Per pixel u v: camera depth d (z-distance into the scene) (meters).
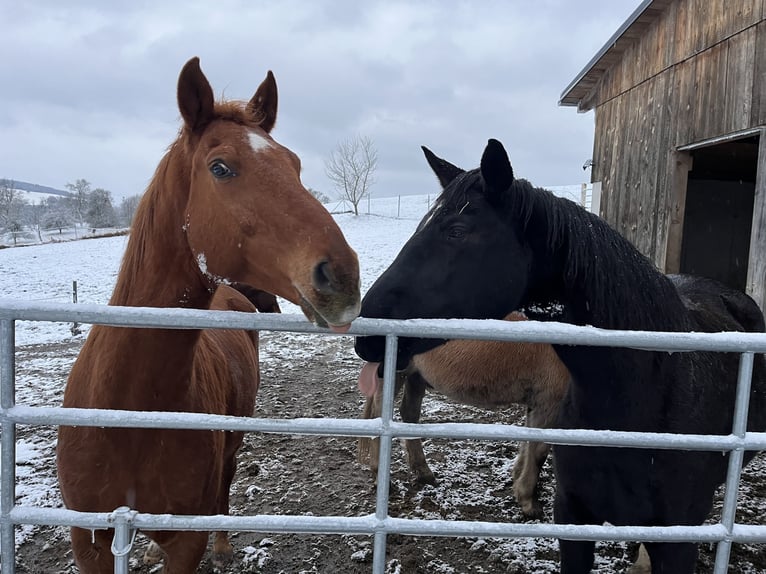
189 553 1.75
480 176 1.75
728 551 1.49
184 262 1.60
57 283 14.79
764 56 4.12
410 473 3.71
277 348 7.75
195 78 1.48
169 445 1.64
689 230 7.97
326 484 3.56
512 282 1.73
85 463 1.61
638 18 5.57
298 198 1.33
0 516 1.32
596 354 1.69
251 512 3.20
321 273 1.23
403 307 1.64
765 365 2.40
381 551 1.41
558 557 2.87
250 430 1.32
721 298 2.61
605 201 6.71
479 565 2.80
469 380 3.18
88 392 1.70
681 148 5.15
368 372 1.74
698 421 1.78
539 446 3.20
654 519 1.77
